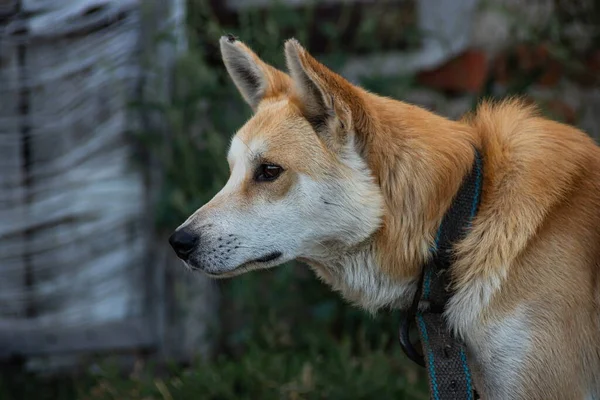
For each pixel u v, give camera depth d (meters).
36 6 4.73
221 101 4.91
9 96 4.79
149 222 4.95
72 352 4.92
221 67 5.05
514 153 3.12
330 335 4.81
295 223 3.15
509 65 5.23
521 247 2.95
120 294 5.01
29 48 4.78
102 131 4.88
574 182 3.08
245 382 4.23
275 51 4.76
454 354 3.05
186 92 4.84
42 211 4.89
